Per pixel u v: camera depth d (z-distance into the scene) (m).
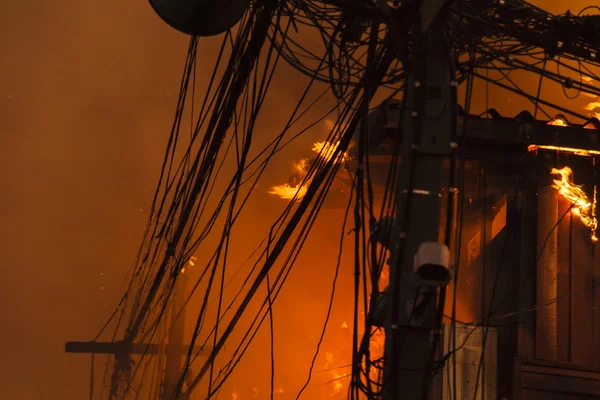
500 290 33.44
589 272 32.78
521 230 33.47
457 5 19.56
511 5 20.56
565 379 30.92
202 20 19.17
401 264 15.68
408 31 18.92
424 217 16.58
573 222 33.44
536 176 34.00
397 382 15.62
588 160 34.31
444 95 17.09
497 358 32.16
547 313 32.25
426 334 16.08
